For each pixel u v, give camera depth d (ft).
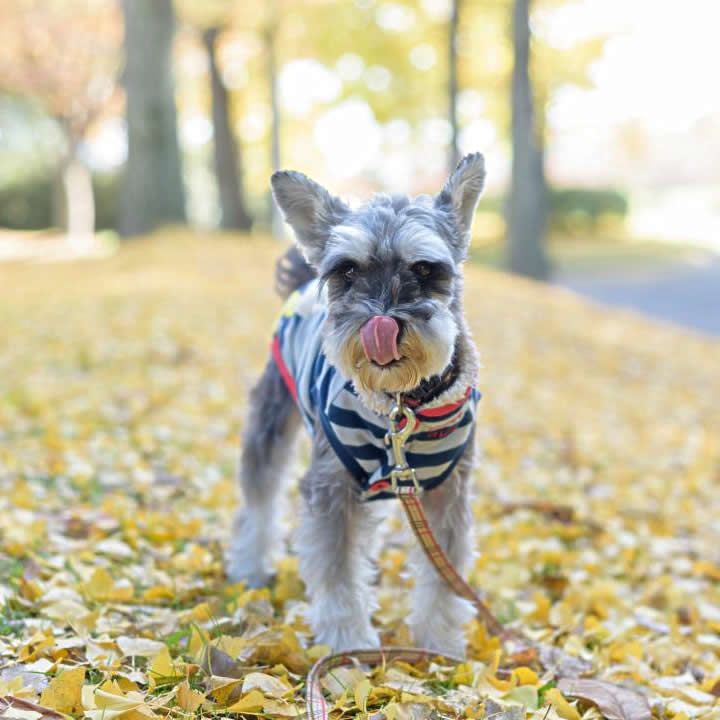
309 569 3.99
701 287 24.35
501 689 3.80
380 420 3.84
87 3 29.89
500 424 7.88
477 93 31.73
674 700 3.87
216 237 20.10
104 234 32.71
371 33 28.68
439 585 4.11
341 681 3.69
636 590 5.05
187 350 9.21
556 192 38.81
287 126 34.32
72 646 3.74
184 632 3.85
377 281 3.74
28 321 10.70
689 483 6.78
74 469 5.54
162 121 21.06
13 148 37.11
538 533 5.51
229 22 24.73
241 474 4.67
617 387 10.46
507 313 13.60
